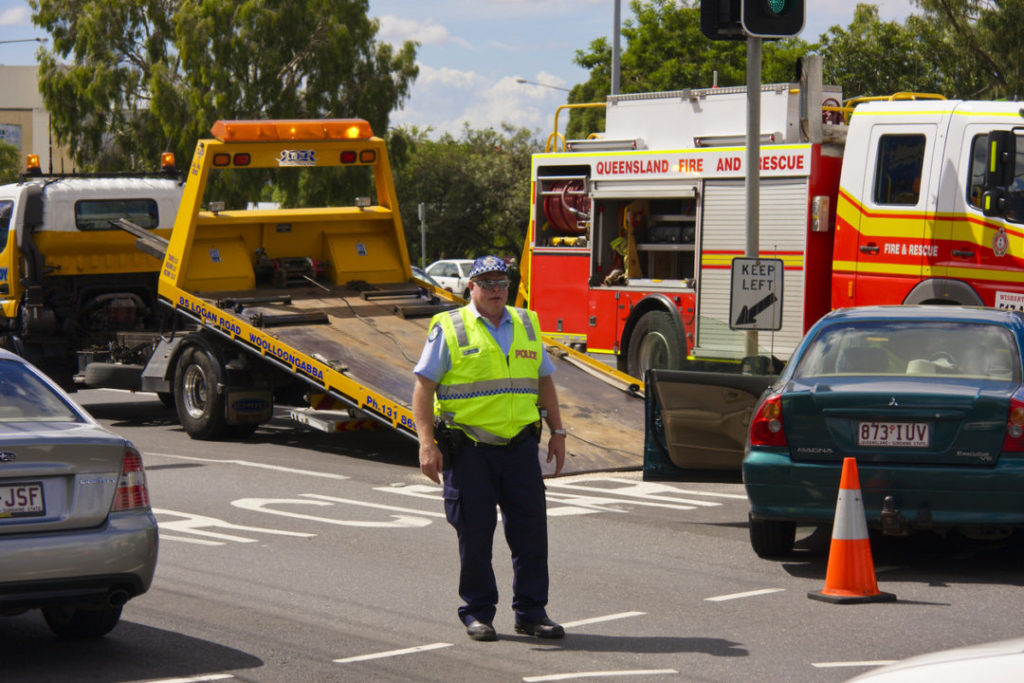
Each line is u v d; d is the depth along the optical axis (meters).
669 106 24.19
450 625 10.40
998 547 13.44
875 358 12.72
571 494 16.81
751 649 9.59
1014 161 19.08
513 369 10.02
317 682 8.81
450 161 98.94
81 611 9.80
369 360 19.80
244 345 20.52
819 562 12.74
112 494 9.30
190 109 77.06
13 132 168.25
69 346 25.33
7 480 8.88
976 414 11.59
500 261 10.06
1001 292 19.02
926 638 9.84
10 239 24.78
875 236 20.33
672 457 14.67
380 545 13.60
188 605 11.08
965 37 63.41
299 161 22.39
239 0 79.06
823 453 12.00
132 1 81.12
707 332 22.42
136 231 23.47
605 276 24.52
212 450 20.88
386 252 23.44
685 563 12.74
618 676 8.91
